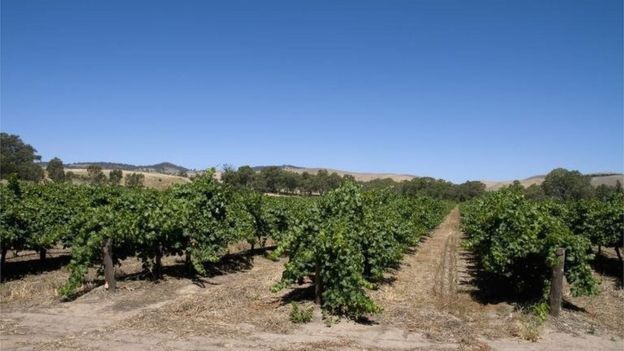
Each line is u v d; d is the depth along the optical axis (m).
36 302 11.46
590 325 10.73
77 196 19.09
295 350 8.52
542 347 9.20
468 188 100.44
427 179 104.62
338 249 10.70
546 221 12.12
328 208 14.09
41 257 16.84
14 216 14.37
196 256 14.38
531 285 12.51
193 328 9.62
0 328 9.52
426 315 10.98
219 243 15.34
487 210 16.11
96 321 10.05
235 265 17.28
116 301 11.57
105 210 12.94
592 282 11.57
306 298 12.12
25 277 14.52
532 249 11.52
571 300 13.14
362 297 10.38
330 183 88.19
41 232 15.48
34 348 8.42
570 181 69.06
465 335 9.63
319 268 11.25
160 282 13.53
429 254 22.80
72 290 11.86
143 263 14.06
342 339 9.18
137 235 13.11
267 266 17.69
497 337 9.71
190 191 15.44
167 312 10.62
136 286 12.98
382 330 9.84
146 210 13.49
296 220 12.52
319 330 9.71
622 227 18.31
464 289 14.45
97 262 13.20
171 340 8.91
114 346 8.55
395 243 17.20
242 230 16.73
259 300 11.99
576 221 21.45
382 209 18.47
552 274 11.23
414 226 23.67
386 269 17.34
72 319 10.18
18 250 15.12
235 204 17.30
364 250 13.77
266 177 83.31
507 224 12.69
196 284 13.69
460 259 21.19
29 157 74.19
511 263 12.24
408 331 9.82
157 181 80.25
